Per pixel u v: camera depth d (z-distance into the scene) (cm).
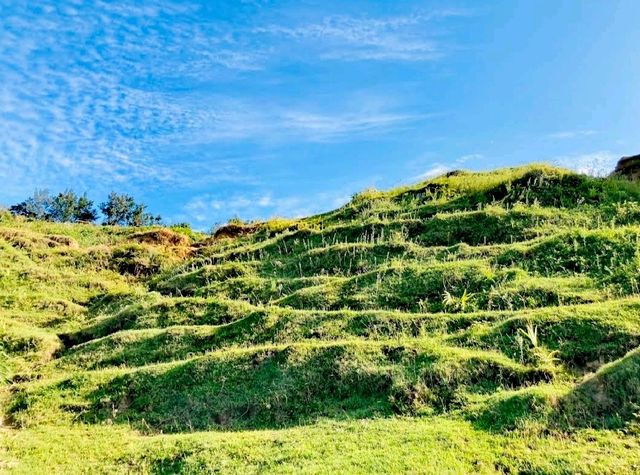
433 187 2622
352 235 2305
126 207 6625
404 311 1560
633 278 1384
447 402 1076
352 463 882
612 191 2106
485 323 1340
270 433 1064
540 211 2047
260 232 2850
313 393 1199
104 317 2006
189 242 3219
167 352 1568
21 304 2181
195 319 1811
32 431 1218
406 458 873
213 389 1280
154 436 1151
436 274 1678
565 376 1076
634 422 877
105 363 1582
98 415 1277
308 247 2325
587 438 862
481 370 1127
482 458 854
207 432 1129
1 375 1475
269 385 1249
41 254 2794
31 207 5738
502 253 1756
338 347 1302
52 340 1819
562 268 1580
